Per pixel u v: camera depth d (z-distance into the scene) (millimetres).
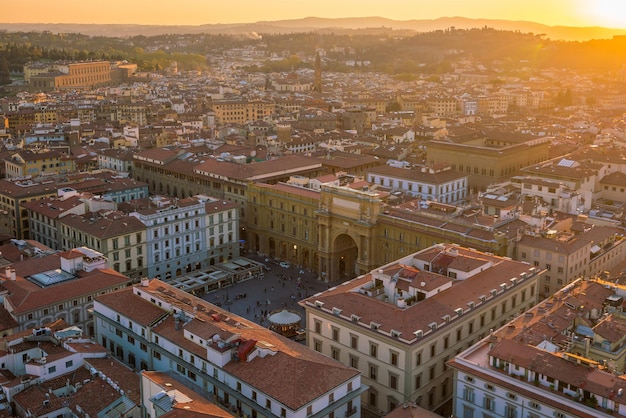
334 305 154500
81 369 140625
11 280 180375
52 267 193375
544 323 140000
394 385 142750
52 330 153125
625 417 108312
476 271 167875
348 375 128250
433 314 148000
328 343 155125
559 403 114750
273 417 121375
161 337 146125
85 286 182000
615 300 153000
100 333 165500
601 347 132250
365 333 146000
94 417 124250
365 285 164125
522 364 121250
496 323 163250
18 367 143125
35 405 127000
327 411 123625
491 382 123125
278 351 132125
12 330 166750
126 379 135625
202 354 136250
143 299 161750
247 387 126625
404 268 163875
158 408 116375
